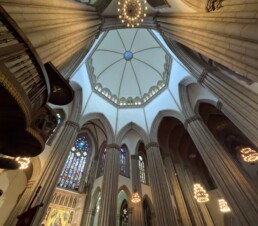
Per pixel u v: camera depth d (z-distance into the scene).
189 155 20.83
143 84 21.88
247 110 8.13
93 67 19.55
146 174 19.55
